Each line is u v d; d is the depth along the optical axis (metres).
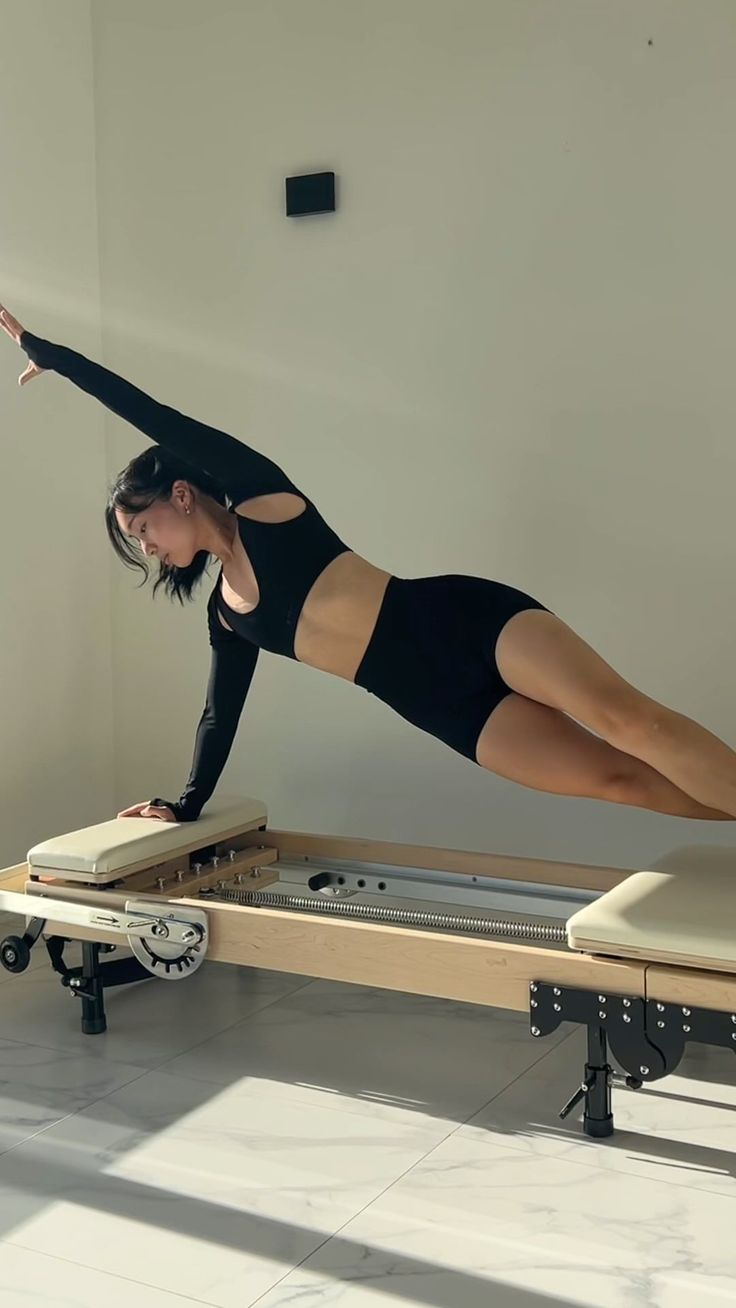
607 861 3.64
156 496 3.03
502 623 2.78
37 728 4.14
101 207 4.29
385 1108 2.65
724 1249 2.09
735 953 2.22
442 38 3.67
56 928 3.03
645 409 3.49
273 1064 2.88
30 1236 2.16
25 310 4.06
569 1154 2.43
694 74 3.36
